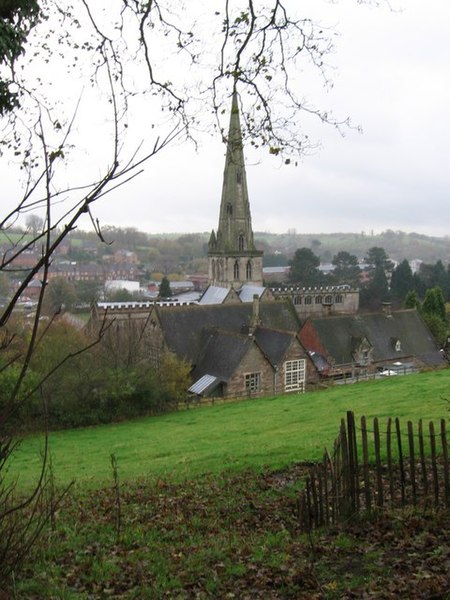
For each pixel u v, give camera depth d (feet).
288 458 53.21
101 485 52.44
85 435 99.14
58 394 107.24
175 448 73.00
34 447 88.22
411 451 33.37
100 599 27.81
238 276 291.79
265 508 40.16
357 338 172.55
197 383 140.97
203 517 39.68
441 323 221.87
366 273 512.22
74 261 427.74
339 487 33.76
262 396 131.95
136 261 638.94
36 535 22.71
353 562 28.89
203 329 159.33
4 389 95.35
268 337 151.84
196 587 28.45
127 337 126.82
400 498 36.27
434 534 30.48
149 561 32.12
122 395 112.16
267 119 37.37
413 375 120.57
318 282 462.19
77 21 33.88
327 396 105.91
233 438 74.90
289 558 30.14
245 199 288.10
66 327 141.69
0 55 25.36
